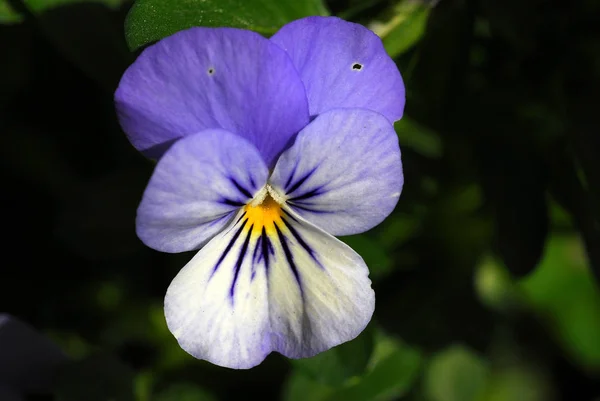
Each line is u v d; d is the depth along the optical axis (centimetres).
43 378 22
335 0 21
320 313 18
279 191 17
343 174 17
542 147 22
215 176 17
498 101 23
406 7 19
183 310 17
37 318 25
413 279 24
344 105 17
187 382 24
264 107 17
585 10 22
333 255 17
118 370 21
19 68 25
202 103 17
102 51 20
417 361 24
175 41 16
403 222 24
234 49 16
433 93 22
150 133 17
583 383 30
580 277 29
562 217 26
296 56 17
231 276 18
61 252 25
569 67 22
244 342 18
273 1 19
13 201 25
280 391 25
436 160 24
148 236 17
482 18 23
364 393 23
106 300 25
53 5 20
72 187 25
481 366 25
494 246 23
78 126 26
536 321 29
